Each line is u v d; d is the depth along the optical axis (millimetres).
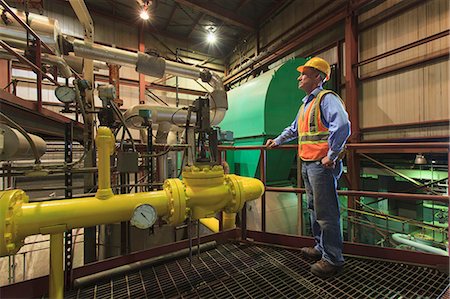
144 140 3656
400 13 3832
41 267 3055
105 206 1104
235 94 4504
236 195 1385
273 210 3660
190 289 1364
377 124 4230
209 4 5809
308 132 1475
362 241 4324
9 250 902
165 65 3184
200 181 1302
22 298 1310
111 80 4957
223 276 1490
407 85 3793
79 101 1778
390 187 4797
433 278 1416
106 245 2486
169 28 7297
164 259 1647
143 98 6891
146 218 1110
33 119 2170
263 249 1875
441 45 3357
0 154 1144
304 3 5398
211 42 8062
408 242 3404
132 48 6918
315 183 1429
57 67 2686
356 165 4434
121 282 1441
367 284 1371
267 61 6359
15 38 2162
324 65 1520
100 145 1144
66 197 1421
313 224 1649
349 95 4395
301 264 1626
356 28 4395
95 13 6250
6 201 912
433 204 4324
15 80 3248
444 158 3793
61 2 5879
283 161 3869
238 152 4258
